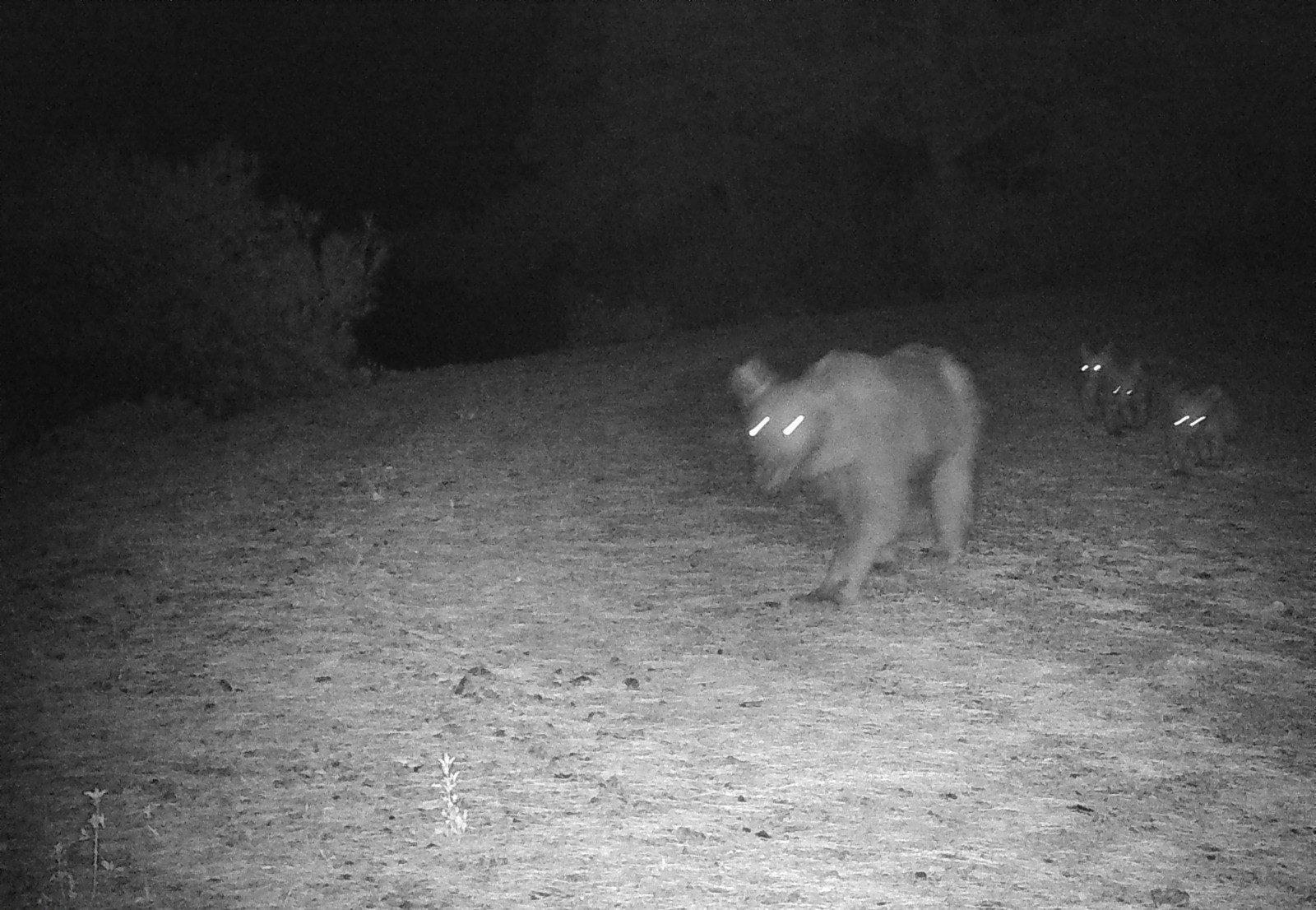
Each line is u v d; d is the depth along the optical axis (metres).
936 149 33.62
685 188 33.91
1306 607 10.55
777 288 33.56
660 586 10.65
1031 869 6.90
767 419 9.79
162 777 7.69
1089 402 15.79
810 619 10.02
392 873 6.70
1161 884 6.82
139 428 16.19
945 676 9.15
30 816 7.23
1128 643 9.77
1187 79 33.19
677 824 7.24
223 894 6.51
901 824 7.30
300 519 12.27
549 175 34.12
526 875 6.70
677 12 33.88
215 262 18.05
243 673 9.06
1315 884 6.89
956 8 33.41
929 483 11.15
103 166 18.61
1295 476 14.01
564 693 8.80
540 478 13.51
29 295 17.72
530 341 32.22
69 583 10.70
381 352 31.06
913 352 10.88
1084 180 33.22
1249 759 8.20
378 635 9.69
